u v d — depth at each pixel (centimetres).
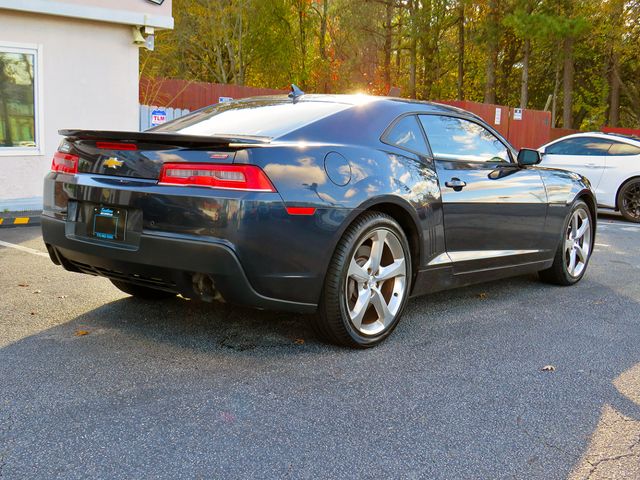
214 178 304
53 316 396
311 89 3209
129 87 1012
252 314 412
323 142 342
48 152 936
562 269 530
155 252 311
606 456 244
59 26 923
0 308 410
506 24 2616
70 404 271
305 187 317
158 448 236
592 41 3200
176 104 1391
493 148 465
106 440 241
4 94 886
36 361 319
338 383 306
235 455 234
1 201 892
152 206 312
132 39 1002
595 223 569
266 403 280
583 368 341
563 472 231
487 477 226
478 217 429
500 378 322
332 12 3341
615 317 448
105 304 426
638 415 282
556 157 1184
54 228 354
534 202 481
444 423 268
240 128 357
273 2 2786
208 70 2967
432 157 402
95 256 336
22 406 267
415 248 386
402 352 356
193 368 317
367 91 3234
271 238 306
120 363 320
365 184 342
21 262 557
